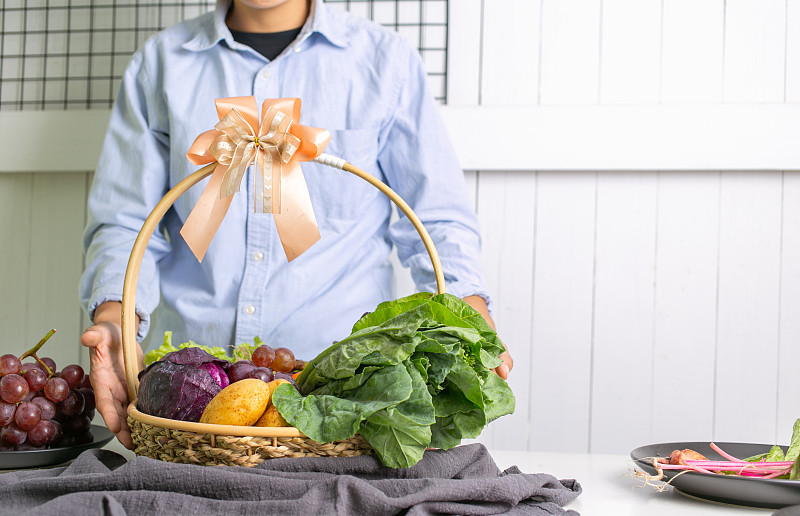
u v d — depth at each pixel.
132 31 1.97
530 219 1.87
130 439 1.10
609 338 1.86
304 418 0.85
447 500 0.81
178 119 1.51
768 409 1.81
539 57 1.86
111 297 1.29
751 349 1.82
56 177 1.98
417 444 0.84
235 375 0.95
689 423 1.84
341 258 1.51
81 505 0.75
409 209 1.08
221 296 1.49
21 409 1.08
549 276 1.87
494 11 1.87
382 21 1.90
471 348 0.93
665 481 0.98
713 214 1.82
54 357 1.99
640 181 1.84
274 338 1.48
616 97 1.84
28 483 0.83
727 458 1.06
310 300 1.49
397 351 0.87
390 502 0.77
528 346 1.88
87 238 1.55
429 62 1.88
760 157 1.78
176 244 1.55
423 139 1.56
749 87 1.81
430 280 1.42
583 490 0.99
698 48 1.82
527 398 1.88
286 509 0.77
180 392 0.91
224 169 1.08
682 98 1.82
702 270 1.83
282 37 1.56
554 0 1.85
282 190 1.07
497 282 1.88
